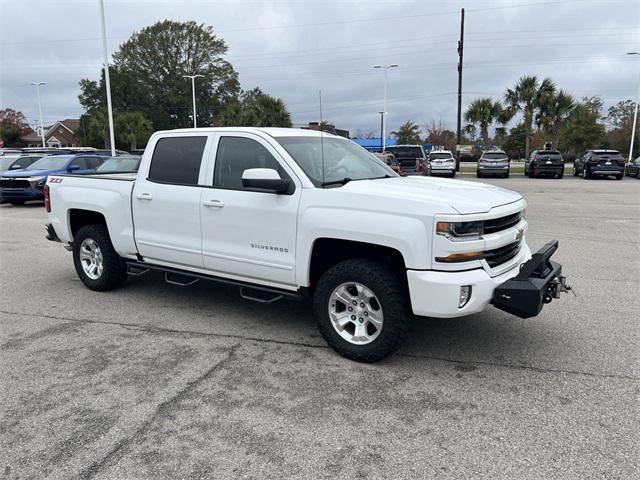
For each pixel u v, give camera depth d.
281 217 4.35
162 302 5.80
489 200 4.11
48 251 8.80
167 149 5.25
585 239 9.36
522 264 4.24
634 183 24.25
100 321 5.19
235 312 5.45
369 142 45.84
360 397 3.59
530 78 40.03
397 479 2.71
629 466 2.80
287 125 40.78
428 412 3.38
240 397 3.60
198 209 4.90
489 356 4.27
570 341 4.56
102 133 53.56
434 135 70.44
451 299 3.67
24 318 5.30
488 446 3.00
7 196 15.23
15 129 73.12
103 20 23.83
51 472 2.79
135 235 5.50
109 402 3.54
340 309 4.28
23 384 3.81
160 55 76.00
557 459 2.87
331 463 2.86
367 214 3.91
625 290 6.07
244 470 2.80
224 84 80.00
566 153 50.25
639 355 4.25
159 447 3.01
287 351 4.41
